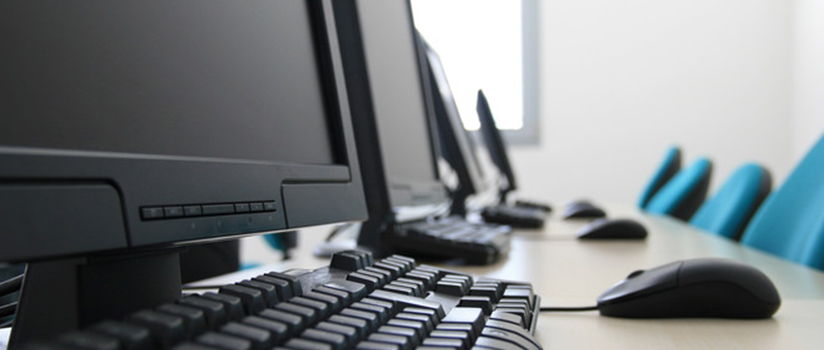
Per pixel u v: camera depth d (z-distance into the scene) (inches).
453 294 20.4
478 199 133.2
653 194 116.4
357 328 13.1
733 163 141.7
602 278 32.7
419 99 53.6
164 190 14.3
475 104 97.8
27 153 11.1
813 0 127.7
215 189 16.1
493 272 34.9
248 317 12.2
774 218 54.6
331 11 27.0
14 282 19.3
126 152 14.5
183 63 17.0
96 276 13.6
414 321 14.9
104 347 9.0
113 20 14.6
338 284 17.3
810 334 20.8
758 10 139.5
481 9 151.0
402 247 37.7
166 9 16.6
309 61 25.1
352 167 25.7
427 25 155.6
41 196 11.3
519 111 149.9
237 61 19.7
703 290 22.7
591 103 146.3
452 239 38.0
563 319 23.2
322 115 25.4
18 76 12.0
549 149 148.4
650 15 143.3
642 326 22.0
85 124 13.5
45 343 9.1
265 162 18.8
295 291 15.1
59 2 13.2
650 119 144.2
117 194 13.0
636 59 144.1
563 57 147.0
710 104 141.9
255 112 20.3
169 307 11.4
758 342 19.8
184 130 16.6
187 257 32.4
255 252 139.6
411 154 48.0
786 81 139.0
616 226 52.6
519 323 17.3
